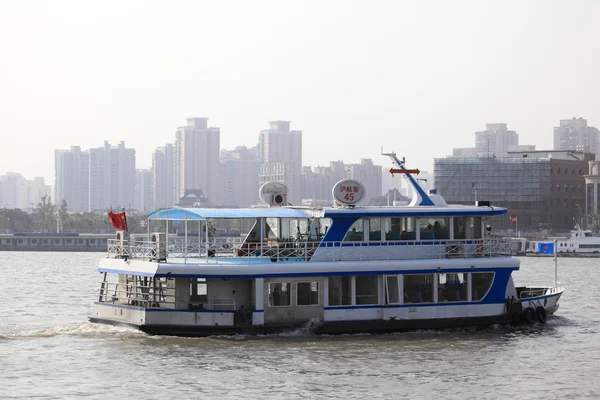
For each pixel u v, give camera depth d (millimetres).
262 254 51938
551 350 51125
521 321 56781
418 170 58031
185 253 50938
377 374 44438
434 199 57688
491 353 49750
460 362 47469
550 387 43125
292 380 43031
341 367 45625
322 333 51875
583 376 45344
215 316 50188
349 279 52438
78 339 51219
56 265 156875
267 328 50844
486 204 57062
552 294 60094
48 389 41688
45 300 82062
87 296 86312
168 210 52188
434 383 43156
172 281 50312
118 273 51906
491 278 55469
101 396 40531
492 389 42500
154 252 50844
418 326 53594
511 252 56938
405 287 53438
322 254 52562
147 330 50094
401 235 54312
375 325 52719
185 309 49906
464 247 55406
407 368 45844
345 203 53719
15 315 68938
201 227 57344
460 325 54656
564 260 188250
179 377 43375
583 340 54438
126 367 45125
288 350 48656
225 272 49781
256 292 50500
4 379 43406
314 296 51719
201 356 47156
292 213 52750
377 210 53469
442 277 54344
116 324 52438
